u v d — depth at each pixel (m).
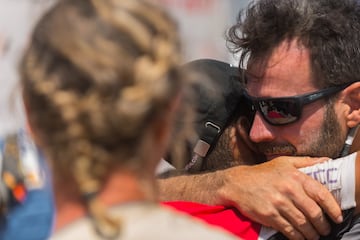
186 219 1.28
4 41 2.89
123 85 1.17
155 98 1.19
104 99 1.17
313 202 2.29
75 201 1.22
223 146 2.66
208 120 2.63
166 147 1.30
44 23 1.24
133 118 1.17
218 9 3.41
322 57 2.43
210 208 2.40
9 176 2.37
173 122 1.29
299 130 2.47
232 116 2.66
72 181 1.21
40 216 2.39
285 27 2.46
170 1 3.28
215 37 3.39
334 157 2.48
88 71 1.17
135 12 1.23
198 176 2.59
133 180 1.22
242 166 2.49
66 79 1.18
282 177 2.34
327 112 2.46
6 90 2.79
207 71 2.63
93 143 1.18
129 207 1.21
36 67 1.21
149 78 1.18
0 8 2.83
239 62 2.58
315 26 2.44
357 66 2.45
